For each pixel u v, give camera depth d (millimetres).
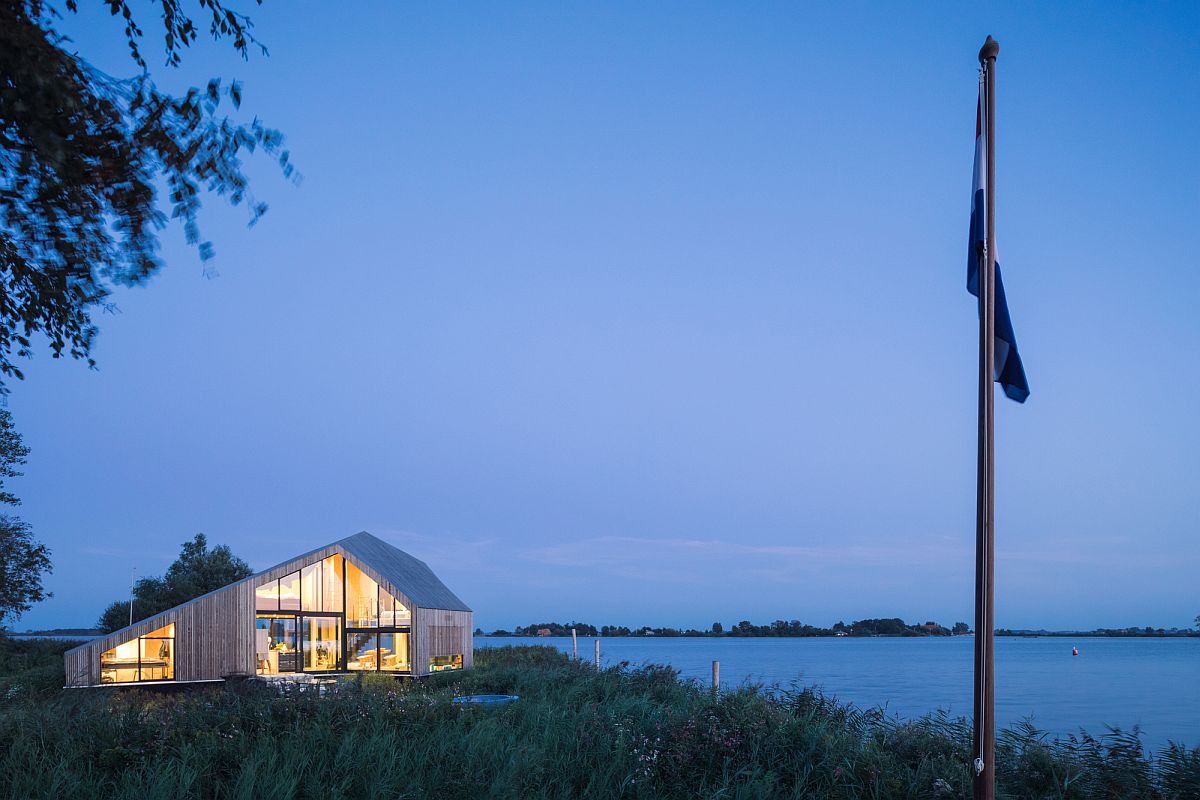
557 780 10453
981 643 8336
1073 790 9758
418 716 12828
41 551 42031
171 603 60031
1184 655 119438
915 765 10953
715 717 12266
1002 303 9281
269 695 13367
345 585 33969
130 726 11516
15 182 6660
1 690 18922
